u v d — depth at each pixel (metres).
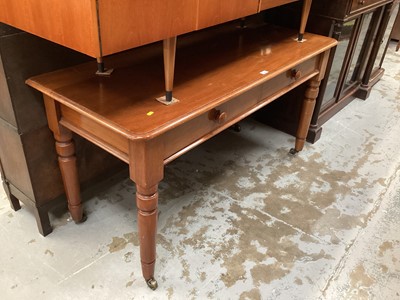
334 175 1.82
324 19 1.80
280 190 1.70
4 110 1.17
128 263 1.30
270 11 1.95
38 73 1.15
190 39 1.51
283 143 2.06
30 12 0.87
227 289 1.23
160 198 1.61
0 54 1.04
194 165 1.83
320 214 1.57
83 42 0.78
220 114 1.10
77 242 1.37
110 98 1.02
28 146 1.22
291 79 1.47
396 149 2.07
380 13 2.26
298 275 1.30
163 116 0.95
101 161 1.54
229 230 1.46
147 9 0.82
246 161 1.89
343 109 2.46
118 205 1.56
